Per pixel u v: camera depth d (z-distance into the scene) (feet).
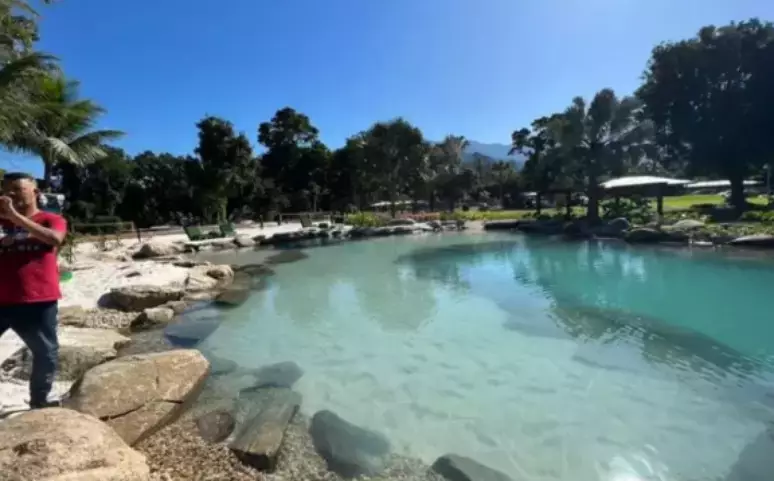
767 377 17.75
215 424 13.83
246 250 61.67
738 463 12.32
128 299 28.14
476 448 13.35
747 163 83.56
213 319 26.84
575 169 86.84
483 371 18.98
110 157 87.15
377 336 23.89
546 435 14.02
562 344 21.97
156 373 14.92
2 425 9.05
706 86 81.92
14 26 34.50
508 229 85.35
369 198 163.32
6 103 33.45
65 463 8.14
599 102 82.84
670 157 96.84
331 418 14.53
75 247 52.21
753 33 78.95
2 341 17.54
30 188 10.79
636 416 15.02
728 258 43.45
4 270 10.39
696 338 22.31
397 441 13.67
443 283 37.60
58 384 15.97
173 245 56.70
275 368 19.17
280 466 11.90
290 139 162.61
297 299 32.40
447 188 160.76
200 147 124.47
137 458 9.62
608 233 64.18
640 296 31.17
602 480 11.83
